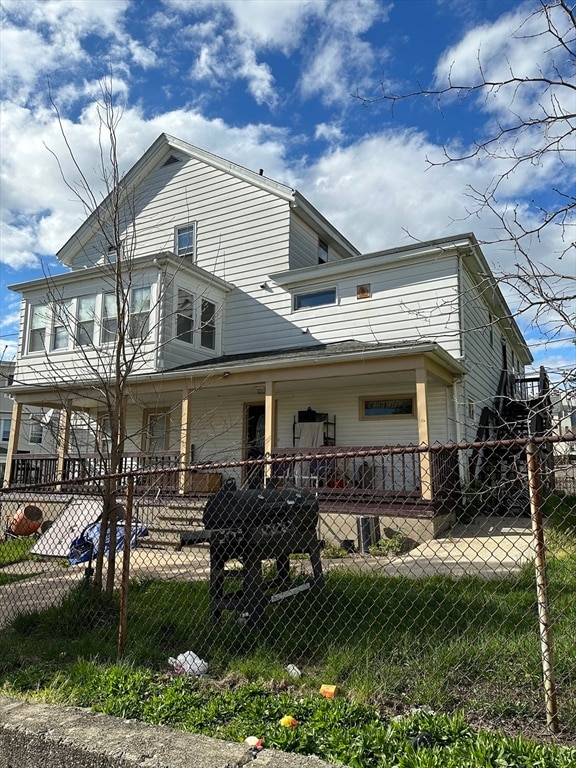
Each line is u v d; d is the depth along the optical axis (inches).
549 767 84.2
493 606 174.2
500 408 557.6
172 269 511.8
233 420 552.4
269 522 180.5
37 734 91.4
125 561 155.9
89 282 542.0
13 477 535.2
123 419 241.3
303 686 128.2
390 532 343.0
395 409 474.9
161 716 112.0
